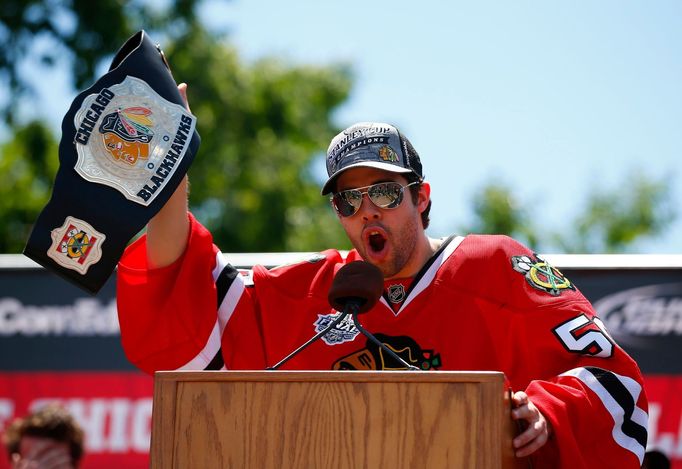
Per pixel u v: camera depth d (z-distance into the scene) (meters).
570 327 5.13
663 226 23.08
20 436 7.48
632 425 4.87
